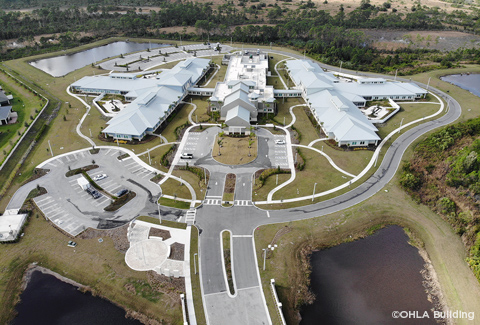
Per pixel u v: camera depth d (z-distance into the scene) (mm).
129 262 87500
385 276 86875
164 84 181250
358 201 109562
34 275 85188
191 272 85000
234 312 75812
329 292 82562
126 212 103625
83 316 76500
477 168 113750
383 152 135125
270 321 74188
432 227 100250
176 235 95688
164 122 158375
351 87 185625
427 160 127312
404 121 159875
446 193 110750
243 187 115312
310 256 91500
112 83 191750
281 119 161250
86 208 105188
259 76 196375
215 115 164625
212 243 93312
